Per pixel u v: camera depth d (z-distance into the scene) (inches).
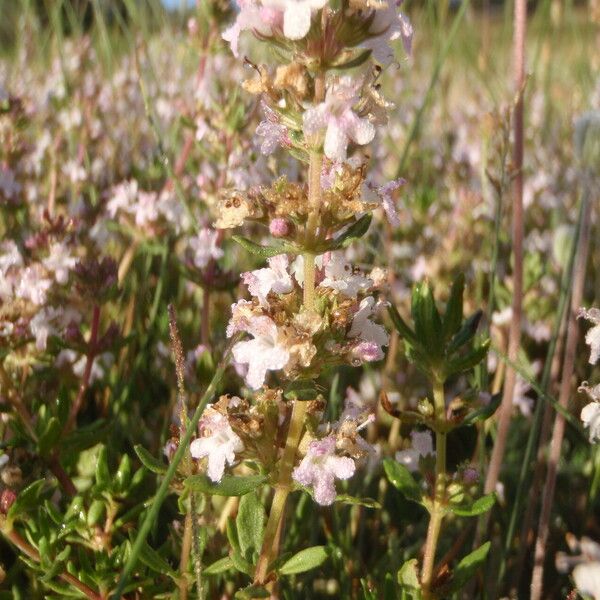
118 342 4.6
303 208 2.7
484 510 3.1
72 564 3.4
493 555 3.8
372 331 2.9
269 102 2.7
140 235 5.7
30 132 8.2
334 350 2.8
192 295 6.6
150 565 3.3
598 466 4.4
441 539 4.4
